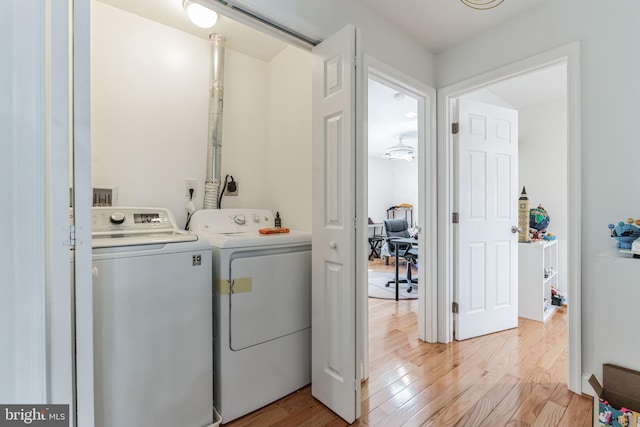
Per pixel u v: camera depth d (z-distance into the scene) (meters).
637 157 1.49
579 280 1.66
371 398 1.66
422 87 2.27
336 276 1.52
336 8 1.70
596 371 1.29
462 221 2.42
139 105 1.97
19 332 0.80
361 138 1.51
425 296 2.42
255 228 2.20
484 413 1.52
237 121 2.39
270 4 1.43
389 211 7.67
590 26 1.62
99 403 1.13
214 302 1.54
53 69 0.84
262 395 1.61
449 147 2.38
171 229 1.69
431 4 1.84
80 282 0.91
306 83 2.08
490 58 2.07
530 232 3.12
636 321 1.20
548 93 3.14
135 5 1.86
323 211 1.60
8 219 0.79
